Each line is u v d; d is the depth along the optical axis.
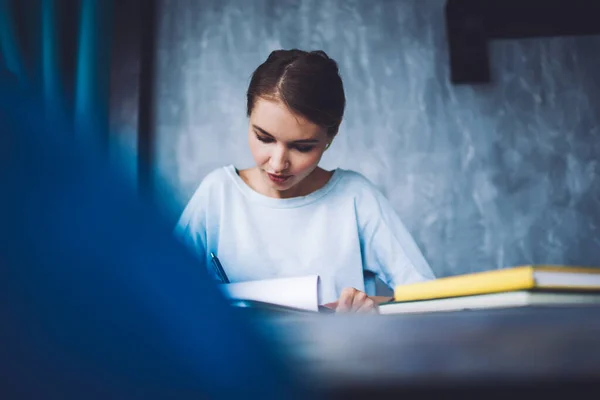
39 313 0.15
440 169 2.39
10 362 0.14
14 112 0.15
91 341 0.15
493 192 2.38
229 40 2.48
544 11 2.39
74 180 0.16
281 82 1.21
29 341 0.15
